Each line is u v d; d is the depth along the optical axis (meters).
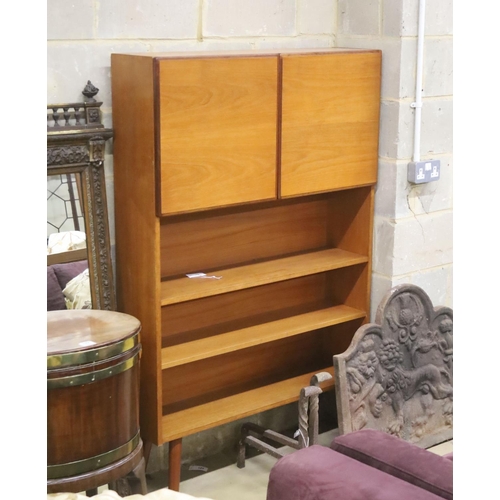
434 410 3.22
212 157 2.55
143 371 2.69
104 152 2.64
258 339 2.90
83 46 2.52
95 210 2.54
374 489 1.43
